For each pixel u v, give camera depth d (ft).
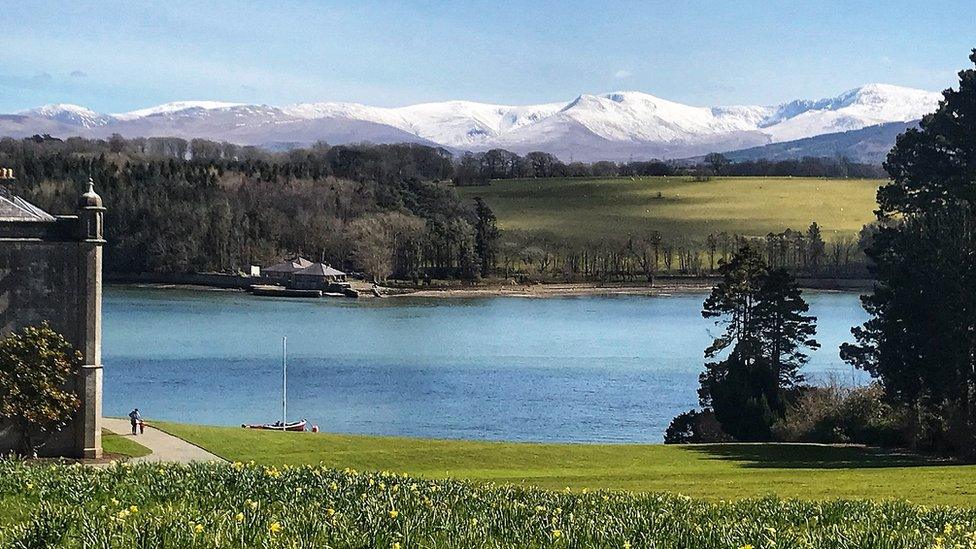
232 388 341.62
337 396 331.57
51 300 166.09
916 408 213.66
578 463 175.22
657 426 289.53
